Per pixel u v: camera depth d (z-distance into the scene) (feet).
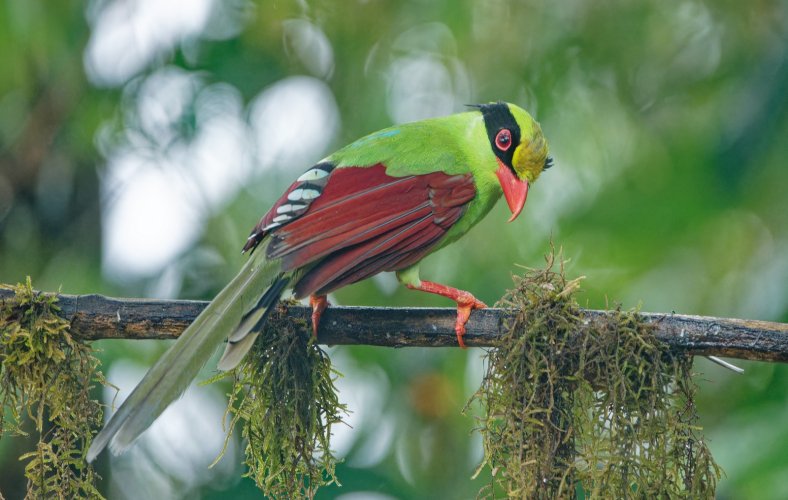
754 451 34.32
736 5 43.39
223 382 43.83
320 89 44.96
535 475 23.45
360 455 44.88
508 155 28.45
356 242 25.22
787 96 38.83
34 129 43.09
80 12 40.83
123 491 44.16
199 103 43.70
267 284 24.09
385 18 43.91
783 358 23.22
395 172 26.63
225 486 44.16
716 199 40.04
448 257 42.06
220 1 44.01
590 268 41.22
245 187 43.06
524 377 23.84
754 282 40.06
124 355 39.11
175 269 43.01
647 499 23.09
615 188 41.52
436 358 44.21
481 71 43.16
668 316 23.82
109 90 43.01
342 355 44.83
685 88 44.55
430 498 44.01
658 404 23.53
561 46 43.29
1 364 24.48
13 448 38.55
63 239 43.68
